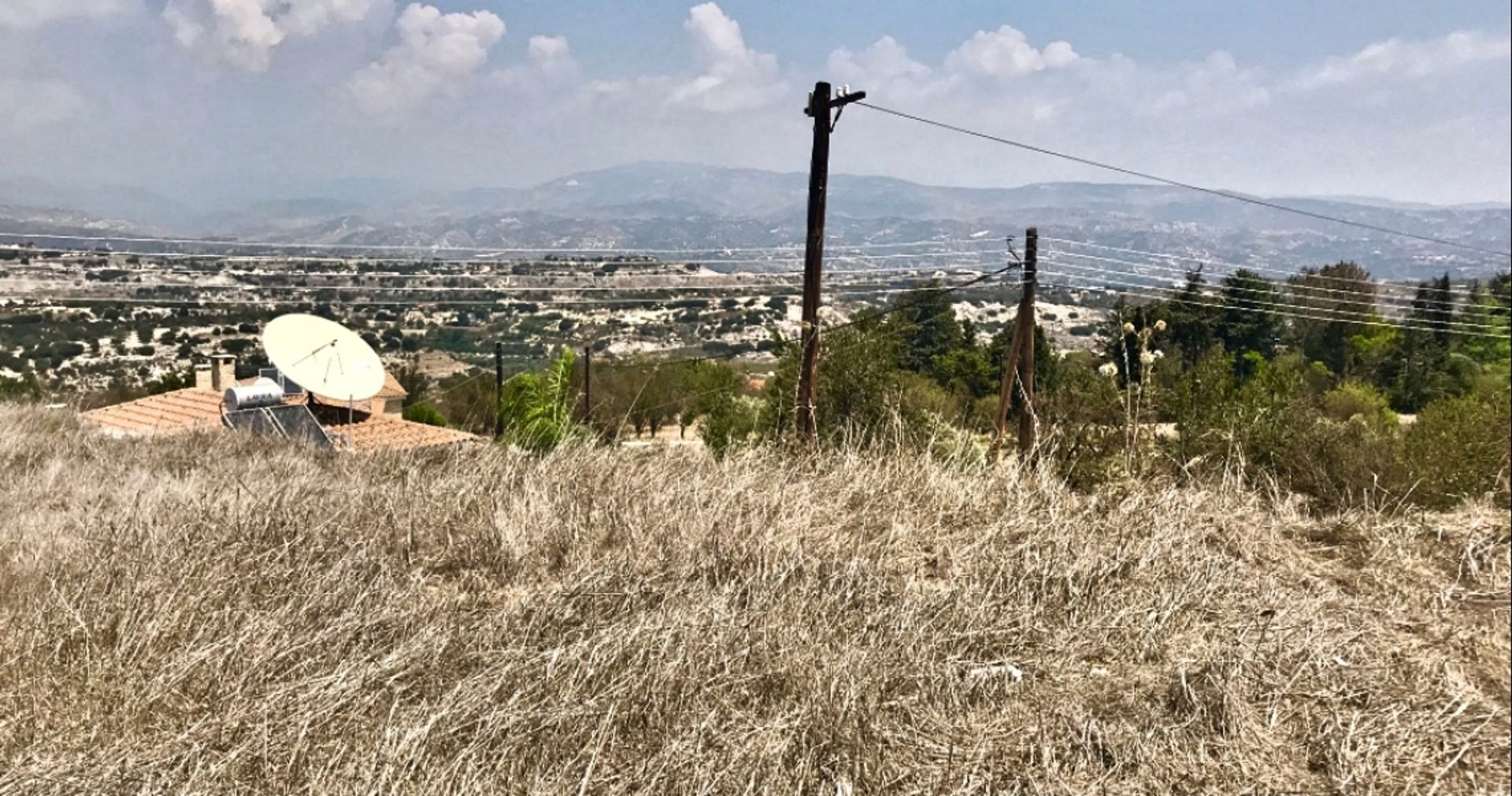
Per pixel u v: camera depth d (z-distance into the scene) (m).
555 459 6.50
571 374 16.97
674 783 2.73
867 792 2.79
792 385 15.05
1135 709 3.29
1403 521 5.80
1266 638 3.91
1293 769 3.07
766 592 4.02
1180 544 4.96
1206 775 2.97
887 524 5.13
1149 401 8.15
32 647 3.27
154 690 3.08
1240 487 6.14
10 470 6.21
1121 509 5.45
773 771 2.76
